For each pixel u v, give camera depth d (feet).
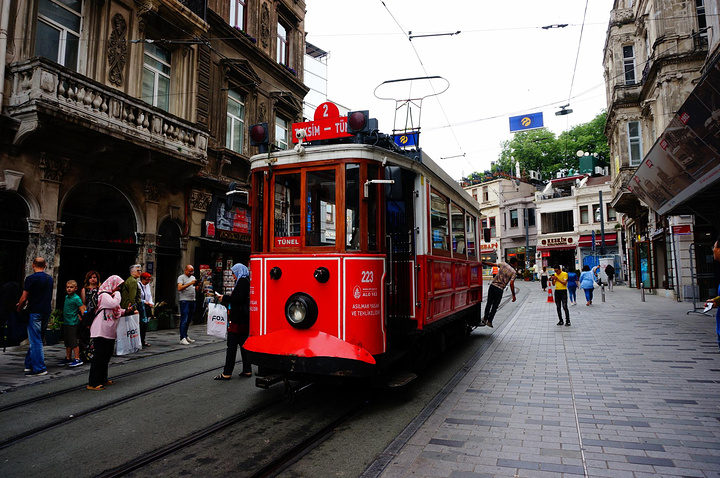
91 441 14.89
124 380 22.77
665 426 15.08
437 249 24.08
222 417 17.21
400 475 12.03
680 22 58.85
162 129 39.65
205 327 44.16
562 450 13.32
